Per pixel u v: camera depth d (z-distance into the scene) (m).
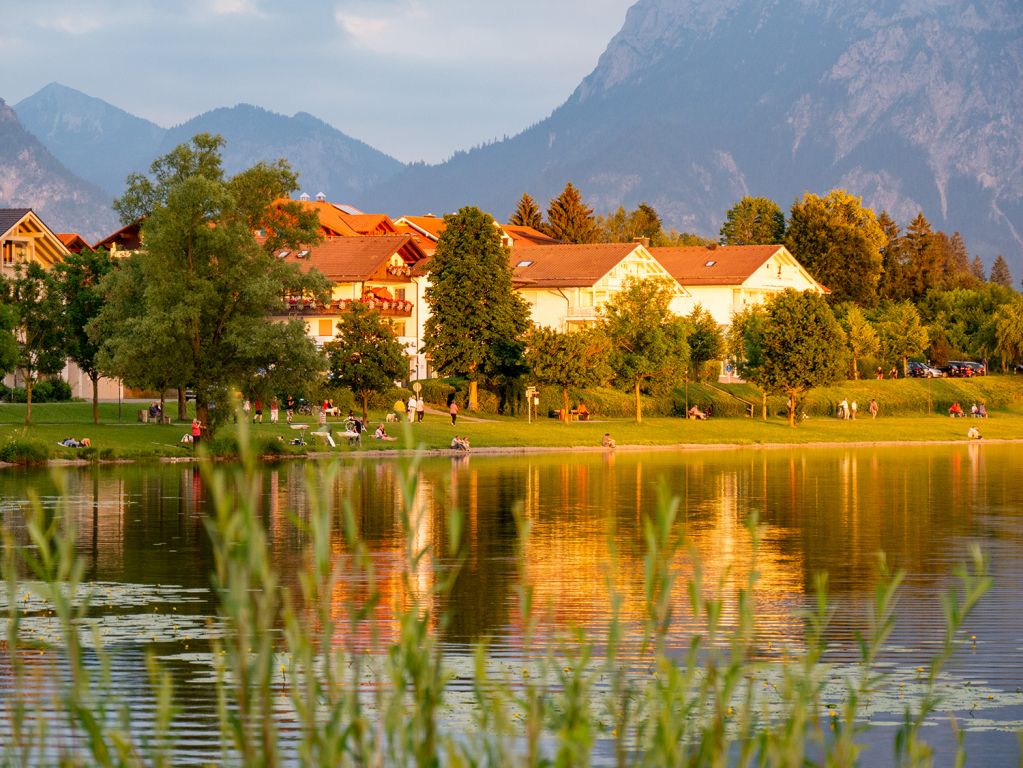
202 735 20.94
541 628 29.81
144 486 65.88
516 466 86.56
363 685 22.61
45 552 9.95
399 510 57.22
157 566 39.81
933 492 69.44
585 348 114.62
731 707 22.08
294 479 71.50
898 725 22.28
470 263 118.00
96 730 10.14
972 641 28.84
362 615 10.34
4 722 20.44
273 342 83.31
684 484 73.62
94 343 86.38
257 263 85.50
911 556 43.69
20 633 28.84
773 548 45.75
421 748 10.15
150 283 83.31
